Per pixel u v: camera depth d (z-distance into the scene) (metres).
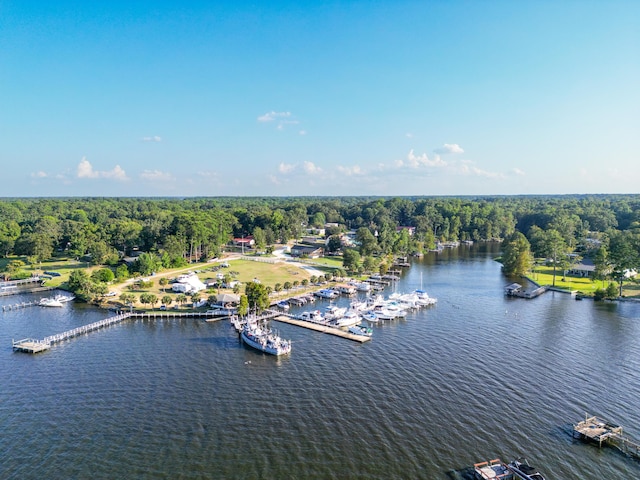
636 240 181.38
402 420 67.50
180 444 61.00
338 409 70.88
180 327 116.56
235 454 58.75
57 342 103.56
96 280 151.12
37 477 53.81
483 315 127.81
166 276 180.75
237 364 90.06
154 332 111.88
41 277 180.00
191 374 84.75
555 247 191.75
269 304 131.50
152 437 62.72
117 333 111.06
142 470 55.31
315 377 83.44
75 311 133.12
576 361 90.38
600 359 91.44
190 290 151.62
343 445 60.94
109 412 69.81
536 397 74.69
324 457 58.22
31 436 62.91
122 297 136.38
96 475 54.28
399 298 144.12
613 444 60.91
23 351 97.38
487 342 102.94
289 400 74.00
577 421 67.19
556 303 142.62
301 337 108.62
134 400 73.88
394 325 118.31
